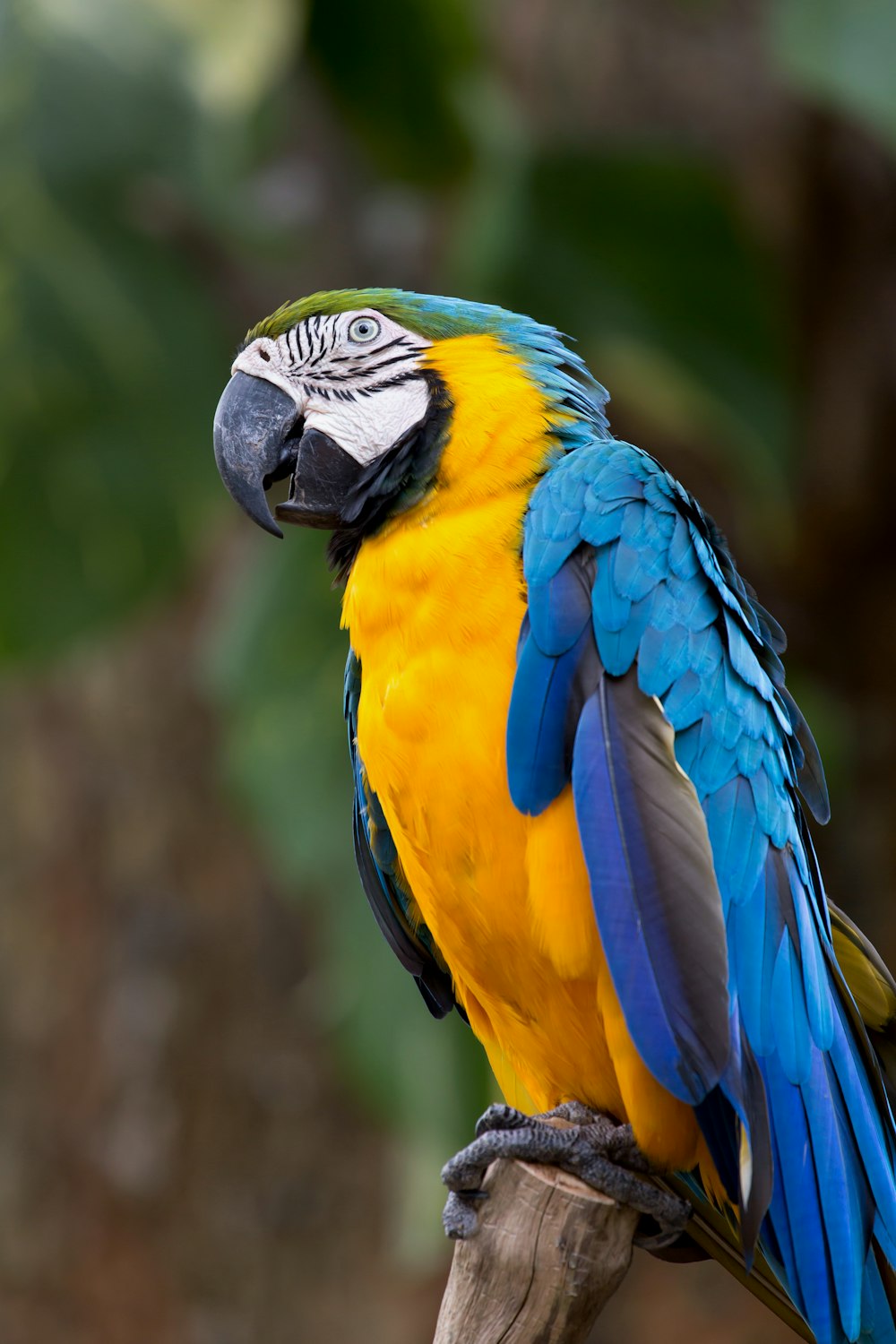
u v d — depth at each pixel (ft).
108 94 33.53
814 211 34.47
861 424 34.14
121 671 37.17
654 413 33.32
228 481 19.65
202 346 33.40
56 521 31.86
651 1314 34.12
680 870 15.21
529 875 16.57
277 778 29.76
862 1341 17.28
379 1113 28.25
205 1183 35.50
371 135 34.04
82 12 33.86
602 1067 17.56
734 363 32.71
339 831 29.43
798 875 17.37
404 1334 34.76
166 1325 35.19
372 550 18.01
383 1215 35.12
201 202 33.96
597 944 16.31
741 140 35.06
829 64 26.37
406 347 18.99
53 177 32.94
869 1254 17.29
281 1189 35.40
